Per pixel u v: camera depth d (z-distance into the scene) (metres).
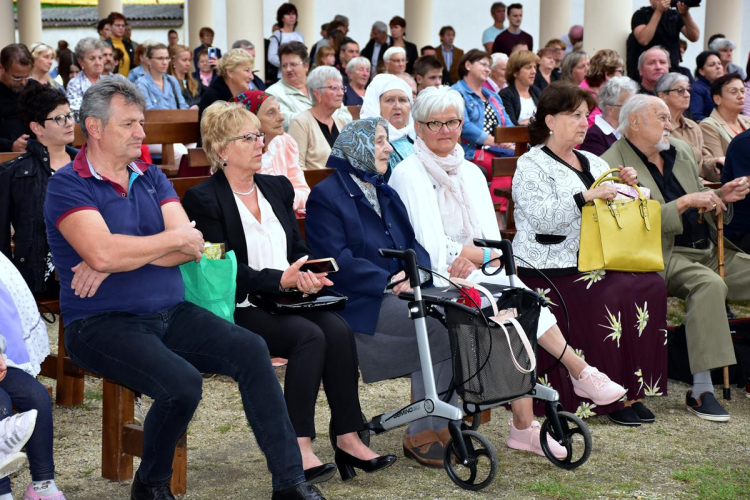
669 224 4.47
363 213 3.79
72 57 9.77
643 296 4.26
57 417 4.09
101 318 3.05
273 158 5.02
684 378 4.77
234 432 3.96
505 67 8.57
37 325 3.30
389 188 3.86
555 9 14.50
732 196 4.67
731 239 5.14
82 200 3.01
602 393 3.90
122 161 3.10
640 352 4.26
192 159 4.71
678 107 6.07
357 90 7.95
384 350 3.60
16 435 2.68
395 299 3.68
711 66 8.26
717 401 4.41
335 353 3.35
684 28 10.12
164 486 3.01
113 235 2.98
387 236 3.81
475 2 18.52
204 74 12.17
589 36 9.22
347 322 3.60
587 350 4.20
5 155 4.57
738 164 5.03
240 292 3.40
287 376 3.26
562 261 4.24
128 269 2.98
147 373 2.90
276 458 2.98
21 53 5.97
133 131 3.07
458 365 3.26
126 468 3.41
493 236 4.15
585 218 4.17
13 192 4.05
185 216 3.29
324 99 5.89
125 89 3.06
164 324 3.13
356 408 3.39
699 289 4.41
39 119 4.06
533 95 8.52
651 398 4.63
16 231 4.07
